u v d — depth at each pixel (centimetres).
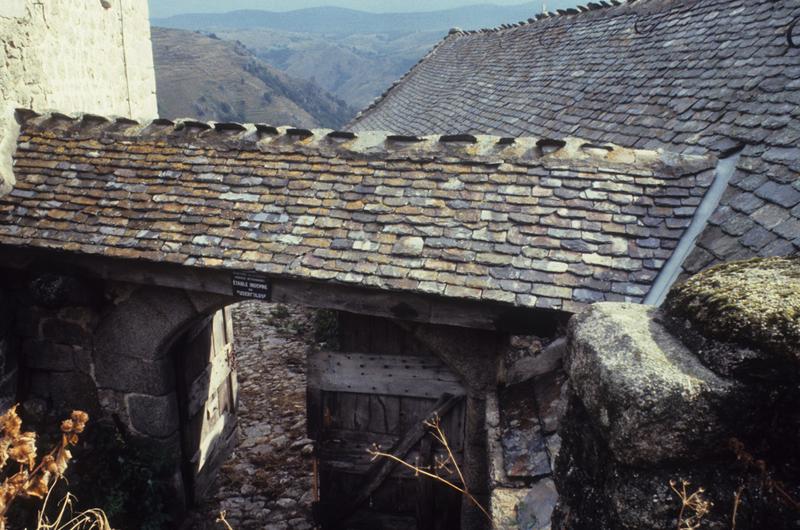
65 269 501
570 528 154
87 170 518
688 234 418
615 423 132
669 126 554
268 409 838
